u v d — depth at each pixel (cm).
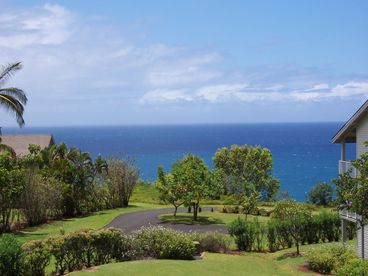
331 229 2712
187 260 2117
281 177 9862
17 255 1689
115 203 4947
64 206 4172
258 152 5766
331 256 2052
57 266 1831
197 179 3794
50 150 4662
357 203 1605
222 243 2523
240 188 5759
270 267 2127
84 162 4659
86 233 1925
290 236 2641
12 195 3253
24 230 3359
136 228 3394
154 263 1911
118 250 2036
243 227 2608
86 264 1911
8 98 3409
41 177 3919
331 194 5034
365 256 2114
